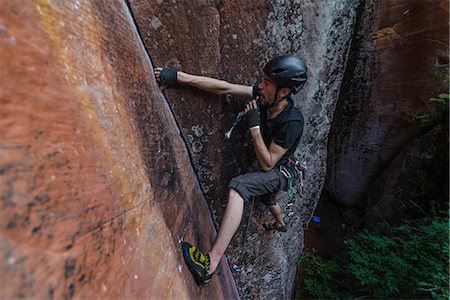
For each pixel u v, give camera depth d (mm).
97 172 712
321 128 2236
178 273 1129
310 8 1706
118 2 1255
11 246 414
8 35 517
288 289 3143
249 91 1619
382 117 4469
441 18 3559
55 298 467
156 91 1499
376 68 4168
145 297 781
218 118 1778
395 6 3705
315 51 1844
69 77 699
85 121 720
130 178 905
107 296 612
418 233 3781
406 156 4414
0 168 431
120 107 977
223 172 1940
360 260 3627
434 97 4004
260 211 2217
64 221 544
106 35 1002
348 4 1848
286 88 1476
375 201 4871
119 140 897
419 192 4383
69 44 738
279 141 1568
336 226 5281
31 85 551
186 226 1426
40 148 534
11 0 547
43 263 465
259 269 2496
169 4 1479
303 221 2777
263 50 1696
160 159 1271
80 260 558
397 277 3346
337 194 5363
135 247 817
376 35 3949
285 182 1739
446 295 2777
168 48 1573
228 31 1604
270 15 1628
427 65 3889
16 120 490
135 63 1247
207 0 1518
